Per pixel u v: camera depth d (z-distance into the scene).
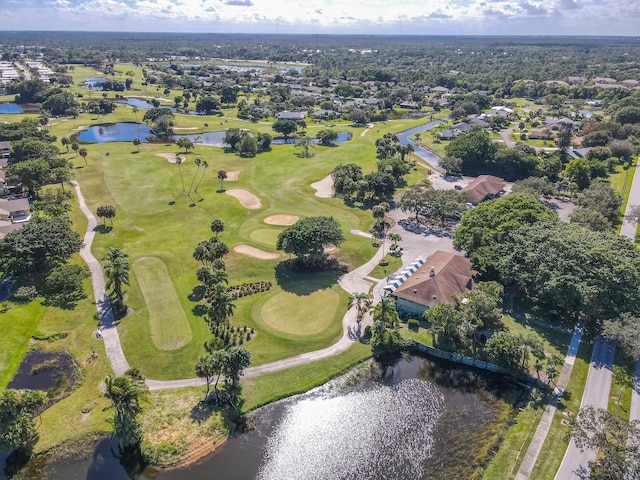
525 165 158.62
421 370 70.94
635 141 185.00
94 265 98.62
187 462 54.78
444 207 119.25
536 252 81.75
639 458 48.53
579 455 54.16
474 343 74.06
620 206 130.88
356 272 97.38
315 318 82.12
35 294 86.94
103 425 59.47
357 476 53.12
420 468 54.16
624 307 72.88
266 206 133.12
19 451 55.84
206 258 91.00
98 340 75.62
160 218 122.94
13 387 66.25
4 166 148.75
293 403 64.06
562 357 71.19
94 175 155.00
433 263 91.19
